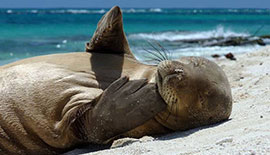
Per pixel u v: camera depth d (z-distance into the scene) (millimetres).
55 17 72938
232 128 6109
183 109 6570
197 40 27266
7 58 19250
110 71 7477
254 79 10680
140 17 80688
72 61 7449
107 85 7230
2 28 40188
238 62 13461
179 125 6809
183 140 5898
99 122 6348
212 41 26219
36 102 6723
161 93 6379
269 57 13656
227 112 6918
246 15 105500
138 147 5621
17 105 6699
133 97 6355
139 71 7617
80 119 6582
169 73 6277
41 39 29641
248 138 4941
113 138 6785
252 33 34938
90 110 6461
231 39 26516
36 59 7480
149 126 6816
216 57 18094
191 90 6410
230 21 65562
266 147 4383
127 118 6293
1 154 6707
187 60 6840
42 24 48312
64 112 6684
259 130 5426
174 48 22594
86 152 6629
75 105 6672
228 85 7109
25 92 6770
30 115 6660
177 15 97500
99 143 6688
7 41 27562
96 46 7957
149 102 6371
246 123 6230
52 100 6750
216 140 5426
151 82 6773
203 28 43531
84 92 6855
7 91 6793
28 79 6910
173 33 33688
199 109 6625
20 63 7391
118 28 7770
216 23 57656
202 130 6426
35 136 6727
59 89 6844
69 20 60469
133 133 6840
